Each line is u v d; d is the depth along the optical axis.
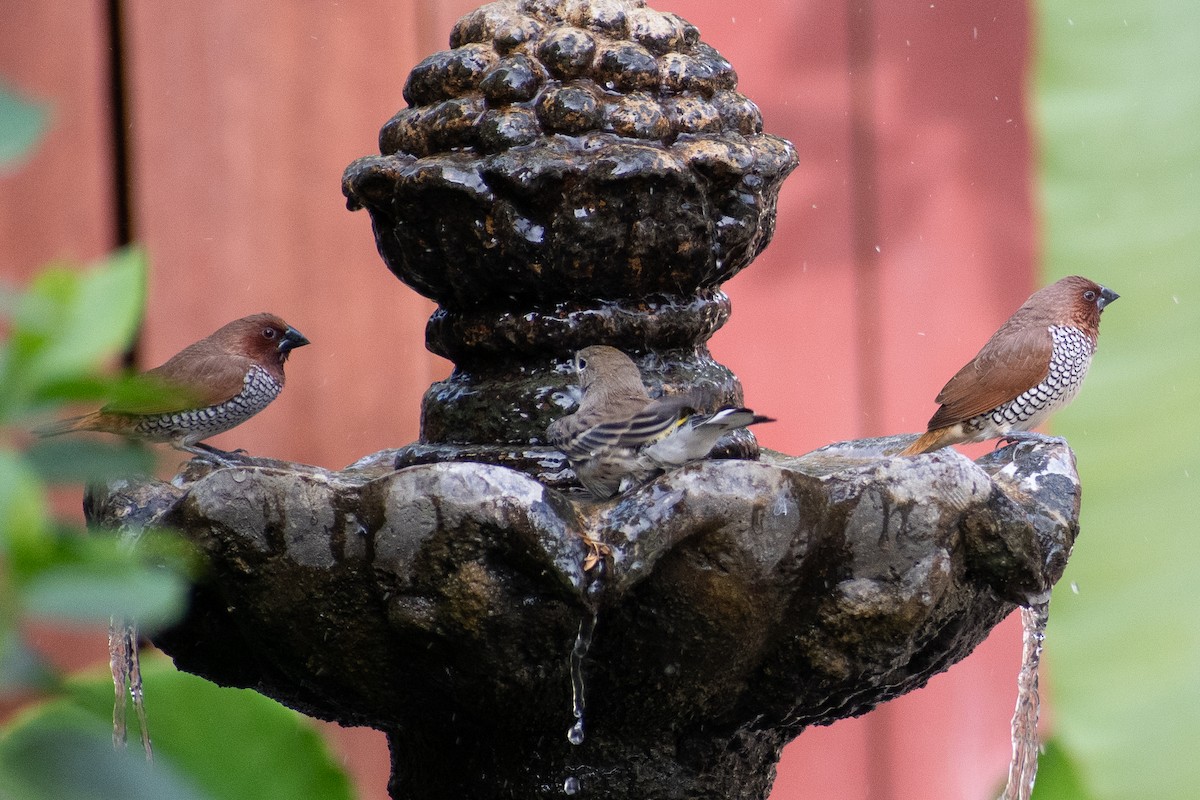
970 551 5.86
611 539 5.41
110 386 1.83
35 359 1.80
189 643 6.11
